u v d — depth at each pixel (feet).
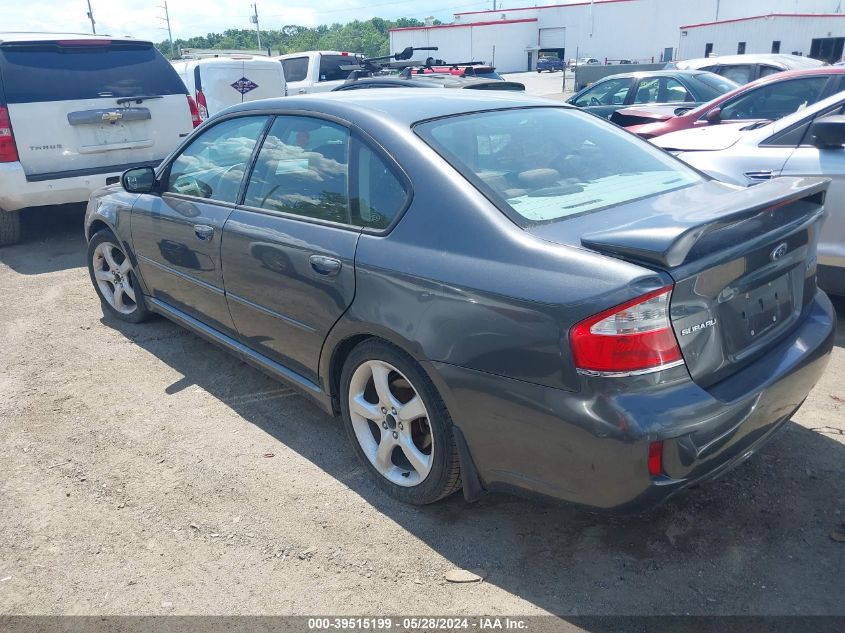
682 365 7.24
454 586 8.25
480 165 9.06
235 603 8.09
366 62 38.73
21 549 9.04
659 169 10.41
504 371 7.67
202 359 14.60
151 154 23.52
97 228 16.51
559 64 175.11
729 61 35.96
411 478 9.55
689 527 9.05
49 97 21.16
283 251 10.36
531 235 7.89
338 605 8.02
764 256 8.13
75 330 16.33
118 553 8.93
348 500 9.88
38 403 12.86
